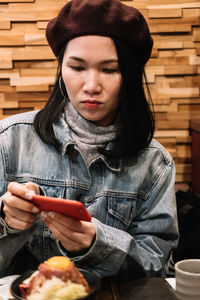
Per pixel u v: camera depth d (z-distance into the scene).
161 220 1.36
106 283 1.10
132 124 1.31
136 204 1.40
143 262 1.23
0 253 1.20
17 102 2.68
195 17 2.63
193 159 2.71
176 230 1.37
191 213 1.95
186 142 2.76
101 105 1.22
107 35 1.17
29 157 1.34
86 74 1.18
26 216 1.07
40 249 1.32
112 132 1.34
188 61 2.69
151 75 2.69
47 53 2.63
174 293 1.05
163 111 2.73
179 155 2.78
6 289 1.02
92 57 1.16
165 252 1.32
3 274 1.27
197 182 2.64
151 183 1.42
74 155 1.33
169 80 2.71
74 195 1.32
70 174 1.33
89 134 1.33
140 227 1.37
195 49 2.68
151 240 1.32
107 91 1.20
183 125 2.74
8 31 2.61
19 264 1.33
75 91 1.20
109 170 1.36
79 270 0.91
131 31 1.19
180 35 2.66
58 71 1.35
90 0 1.15
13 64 2.65
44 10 2.59
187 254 1.90
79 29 1.16
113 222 1.35
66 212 0.99
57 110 1.36
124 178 1.37
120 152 1.32
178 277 0.96
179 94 2.72
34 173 1.33
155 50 2.67
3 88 2.67
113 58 1.18
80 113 1.27
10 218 1.09
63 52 1.25
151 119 1.36
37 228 1.31
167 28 2.64
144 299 1.01
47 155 1.34
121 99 1.28
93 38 1.16
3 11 2.59
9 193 1.07
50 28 1.25
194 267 1.00
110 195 1.35
